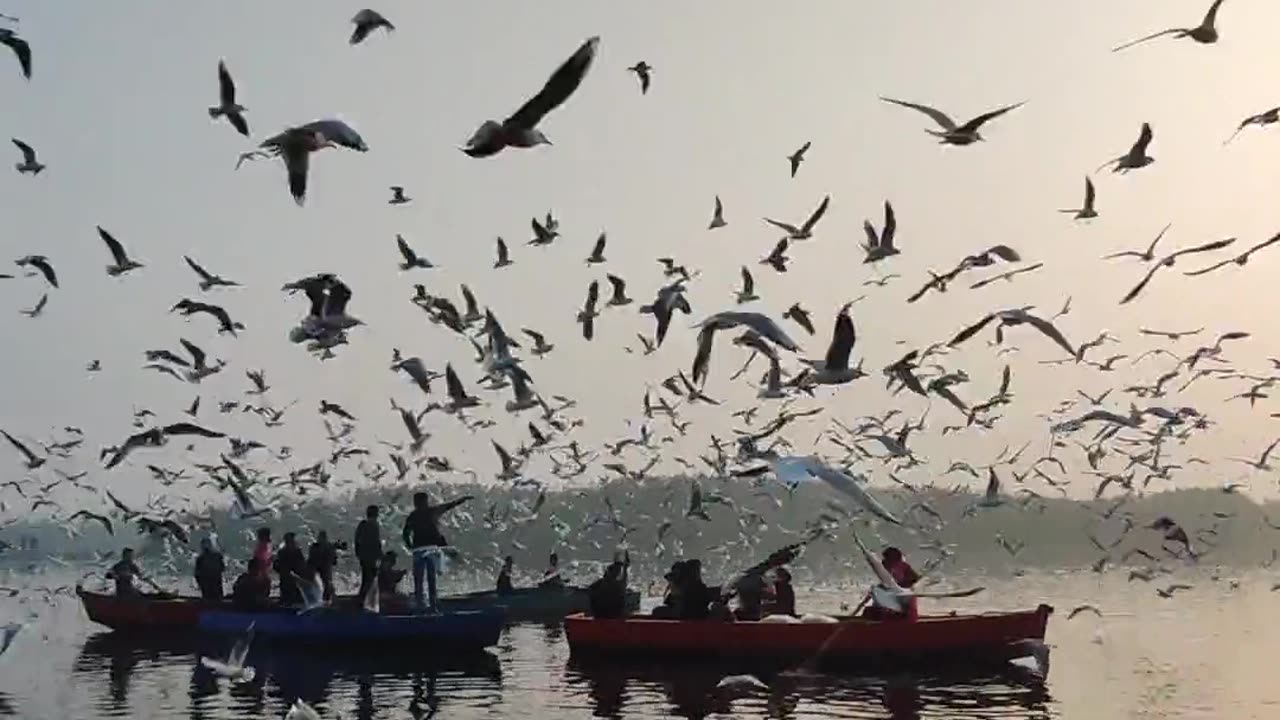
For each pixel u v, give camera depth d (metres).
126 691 28.62
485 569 56.59
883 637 30.73
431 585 33.97
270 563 38.66
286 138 16.81
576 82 12.22
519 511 49.72
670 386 33.06
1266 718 26.14
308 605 34.00
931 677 30.34
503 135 12.06
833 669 30.66
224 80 21.22
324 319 22.69
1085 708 27.08
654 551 54.62
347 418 38.62
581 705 26.73
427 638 32.88
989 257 24.77
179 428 27.30
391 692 28.34
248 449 40.84
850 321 18.08
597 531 54.97
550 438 39.81
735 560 53.34
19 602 55.38
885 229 25.53
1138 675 31.88
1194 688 29.81
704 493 41.94
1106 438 39.72
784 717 25.67
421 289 29.11
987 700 27.78
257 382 39.56
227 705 26.83
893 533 59.47
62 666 32.75
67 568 80.06
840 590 59.94
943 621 31.05
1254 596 61.44
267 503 43.56
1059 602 56.97
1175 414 34.56
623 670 31.28
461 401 28.89
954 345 21.78
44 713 26.02
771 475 14.99
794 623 30.98
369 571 33.88
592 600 33.38
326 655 33.34
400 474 39.78
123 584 40.81
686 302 21.28
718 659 31.08
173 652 35.47
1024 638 31.62
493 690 28.61
